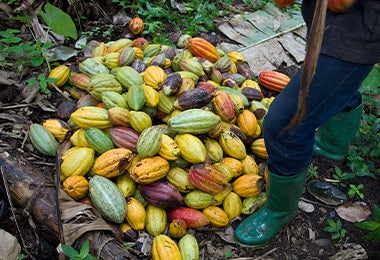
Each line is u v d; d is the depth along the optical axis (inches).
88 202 110.0
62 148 123.5
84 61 140.4
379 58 82.2
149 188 109.9
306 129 92.2
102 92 128.3
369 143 146.0
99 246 98.7
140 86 123.6
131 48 143.7
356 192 129.5
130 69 132.6
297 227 121.3
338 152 138.7
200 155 111.3
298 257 114.4
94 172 112.5
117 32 176.7
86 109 120.3
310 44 65.7
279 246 115.8
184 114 116.3
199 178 110.0
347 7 79.7
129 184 112.3
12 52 146.4
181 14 192.4
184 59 139.3
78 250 98.7
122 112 118.6
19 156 117.0
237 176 121.4
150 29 174.1
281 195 105.6
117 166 109.7
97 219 102.7
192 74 135.0
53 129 124.4
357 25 80.2
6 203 109.3
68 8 173.3
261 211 113.2
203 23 187.0
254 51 174.9
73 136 122.8
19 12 167.3
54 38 164.1
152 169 108.3
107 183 108.0
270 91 154.9
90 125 119.4
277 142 95.7
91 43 166.1
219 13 194.5
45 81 137.4
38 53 145.9
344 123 130.1
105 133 121.6
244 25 186.9
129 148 115.8
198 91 122.3
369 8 78.4
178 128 114.7
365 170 136.3
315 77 85.4
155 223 108.6
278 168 101.1
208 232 114.6
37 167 119.0
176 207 113.5
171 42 171.2
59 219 100.5
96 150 116.1
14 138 126.1
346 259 113.2
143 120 117.2
